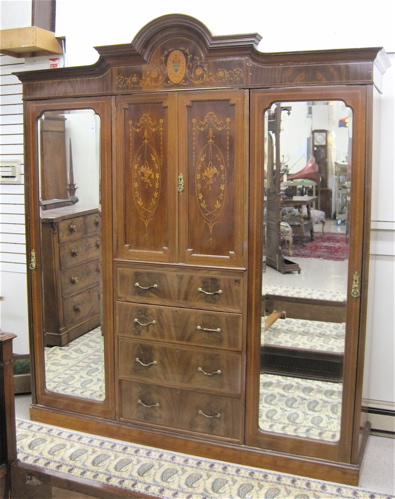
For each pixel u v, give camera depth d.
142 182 2.57
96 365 2.81
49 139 2.74
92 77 2.60
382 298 2.79
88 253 2.73
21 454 2.64
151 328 2.64
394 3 2.61
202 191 2.47
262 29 2.84
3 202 3.67
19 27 3.23
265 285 2.44
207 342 2.55
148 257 2.60
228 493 2.36
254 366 2.49
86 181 2.69
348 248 2.29
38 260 2.84
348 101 2.21
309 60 2.23
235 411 2.56
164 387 2.67
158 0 3.03
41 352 2.92
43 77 2.69
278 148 2.34
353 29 2.69
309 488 2.39
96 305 2.75
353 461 2.41
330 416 2.43
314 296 2.38
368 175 2.23
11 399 2.28
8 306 3.74
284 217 2.37
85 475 2.48
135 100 2.52
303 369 2.45
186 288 2.55
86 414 2.86
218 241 2.48
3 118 3.59
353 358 2.35
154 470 2.52
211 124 2.41
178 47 2.41
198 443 2.62
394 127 2.67
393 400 2.84
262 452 2.52
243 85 2.33
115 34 3.17
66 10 3.27
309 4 2.75
